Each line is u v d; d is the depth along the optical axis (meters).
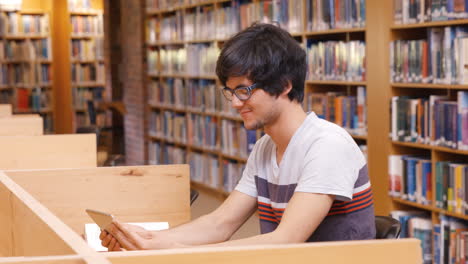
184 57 6.95
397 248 1.06
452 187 3.63
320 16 4.69
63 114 10.03
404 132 3.96
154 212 2.36
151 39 7.74
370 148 4.25
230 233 1.87
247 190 1.88
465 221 3.74
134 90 8.21
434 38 3.71
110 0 8.52
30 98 9.82
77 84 10.09
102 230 1.67
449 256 3.71
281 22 5.20
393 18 4.04
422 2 3.79
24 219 1.37
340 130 1.67
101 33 10.14
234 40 1.63
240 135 5.91
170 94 7.32
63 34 9.91
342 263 1.04
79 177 2.30
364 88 4.32
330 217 1.67
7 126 3.90
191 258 0.96
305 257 1.01
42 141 3.12
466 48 3.50
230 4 6.17
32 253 1.29
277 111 1.66
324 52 4.69
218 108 6.28
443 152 3.79
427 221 3.88
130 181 2.34
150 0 7.68
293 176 1.67
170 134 7.40
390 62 4.04
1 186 1.65
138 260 0.94
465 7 3.50
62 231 1.10
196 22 6.69
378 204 4.21
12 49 9.60
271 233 1.51
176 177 2.37
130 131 8.43
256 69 1.59
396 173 4.07
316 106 4.77
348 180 1.60
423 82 3.81
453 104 3.59
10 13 9.57
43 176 2.27
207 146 6.58
